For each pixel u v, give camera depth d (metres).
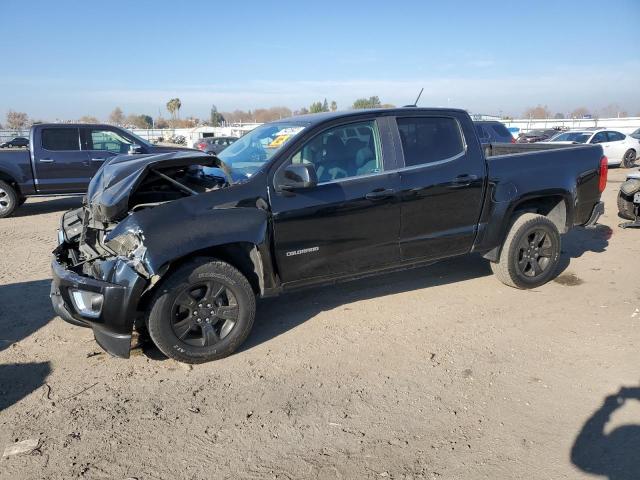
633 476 2.76
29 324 4.93
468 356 4.15
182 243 3.80
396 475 2.81
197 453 3.03
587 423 3.23
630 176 8.37
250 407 3.49
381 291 5.66
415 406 3.46
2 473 2.87
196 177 4.73
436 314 5.00
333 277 4.59
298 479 2.80
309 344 4.41
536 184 5.37
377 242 4.66
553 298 5.38
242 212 4.06
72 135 11.25
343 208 4.42
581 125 47.97
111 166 4.69
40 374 3.98
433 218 4.88
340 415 3.37
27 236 8.91
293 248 4.29
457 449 3.02
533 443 3.05
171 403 3.55
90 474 2.86
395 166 4.71
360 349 4.30
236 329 4.16
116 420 3.36
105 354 4.30
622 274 6.09
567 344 4.32
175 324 3.97
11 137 42.31
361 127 4.67
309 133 4.42
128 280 3.69
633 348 4.21
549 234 5.54
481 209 5.14
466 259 6.80
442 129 5.01
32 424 3.33
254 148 4.72
